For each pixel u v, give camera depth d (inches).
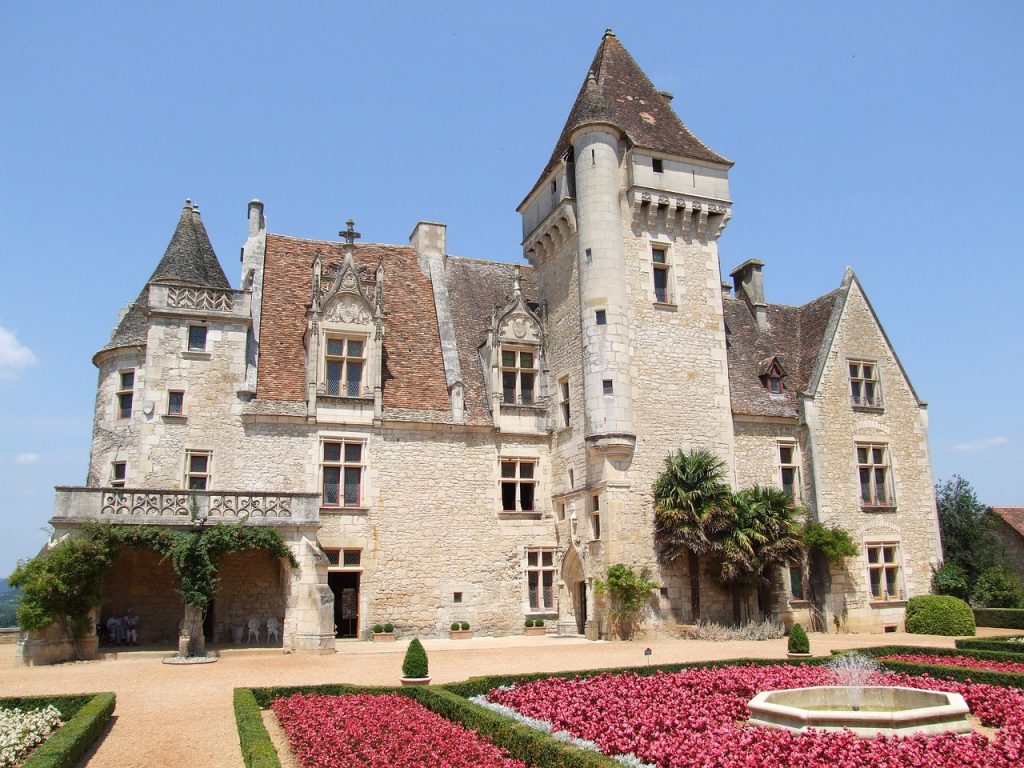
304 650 807.1
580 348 1052.5
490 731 412.2
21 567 743.1
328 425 1000.2
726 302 1301.7
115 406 967.6
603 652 796.6
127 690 584.4
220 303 989.2
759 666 655.1
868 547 1121.4
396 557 994.7
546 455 1106.1
